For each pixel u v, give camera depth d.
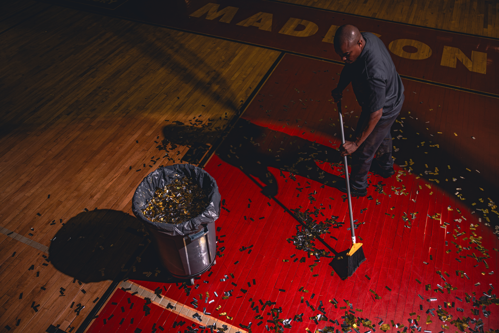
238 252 3.54
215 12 7.17
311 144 4.61
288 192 4.06
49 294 3.25
